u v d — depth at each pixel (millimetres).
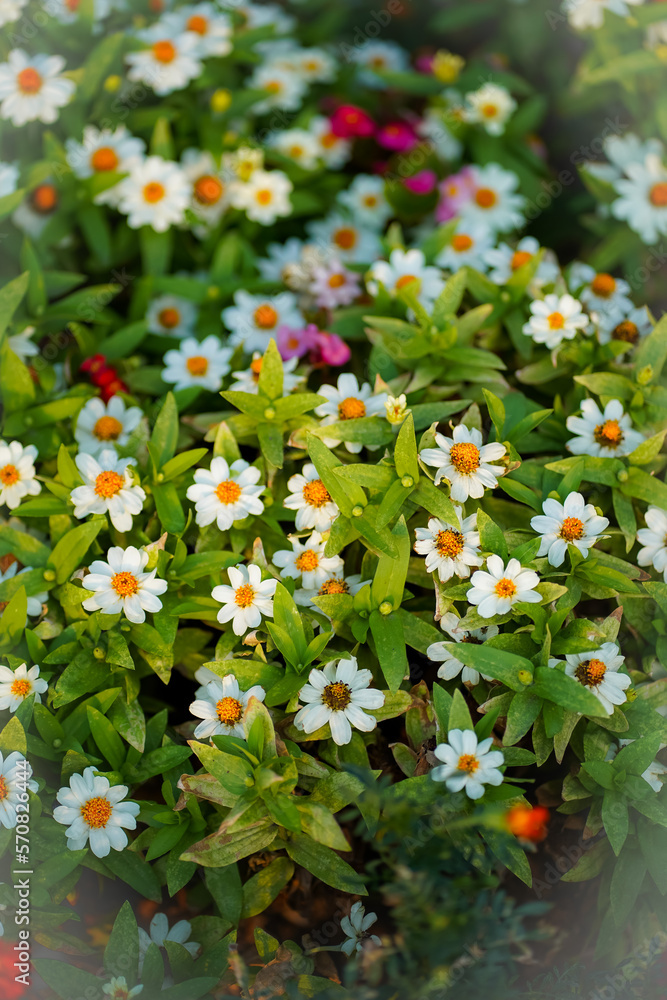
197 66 1163
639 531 962
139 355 1132
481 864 898
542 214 1229
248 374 1021
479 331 1062
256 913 931
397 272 1076
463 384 1027
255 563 955
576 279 1095
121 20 1182
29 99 1111
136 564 933
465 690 980
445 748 899
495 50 1281
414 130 1260
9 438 1020
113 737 927
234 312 1101
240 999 905
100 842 916
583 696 891
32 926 914
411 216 1220
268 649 949
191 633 983
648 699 936
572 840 976
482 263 1142
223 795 903
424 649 941
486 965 897
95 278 1175
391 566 933
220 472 965
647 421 998
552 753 978
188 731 957
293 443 979
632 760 907
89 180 1122
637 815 923
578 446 988
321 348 1065
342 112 1228
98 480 955
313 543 961
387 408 936
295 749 921
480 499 969
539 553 937
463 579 947
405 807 881
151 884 924
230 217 1192
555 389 1056
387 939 904
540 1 1242
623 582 930
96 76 1129
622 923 917
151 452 964
